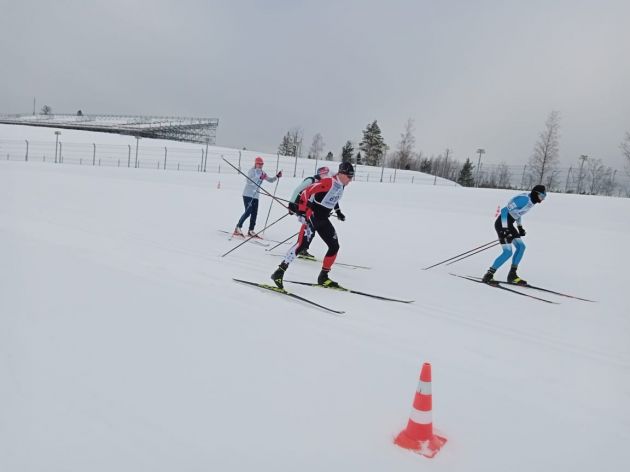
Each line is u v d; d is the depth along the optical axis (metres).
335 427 1.91
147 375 2.16
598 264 7.75
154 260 4.98
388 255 7.25
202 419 1.84
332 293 4.53
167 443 1.65
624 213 14.94
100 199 11.35
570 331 4.04
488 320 4.14
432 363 2.84
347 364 2.59
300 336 2.97
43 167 26.08
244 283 4.36
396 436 1.89
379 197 18.45
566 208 15.73
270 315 3.39
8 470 1.42
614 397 2.65
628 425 2.28
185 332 2.77
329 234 4.63
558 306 4.96
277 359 2.53
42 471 1.43
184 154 44.81
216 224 8.92
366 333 3.29
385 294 4.80
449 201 17.62
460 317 4.14
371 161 63.66
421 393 1.85
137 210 9.84
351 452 1.74
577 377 2.94
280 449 1.70
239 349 2.60
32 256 4.32
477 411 2.24
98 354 2.32
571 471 1.80
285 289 4.46
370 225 10.65
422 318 3.95
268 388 2.17
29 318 2.70
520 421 2.18
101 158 39.50
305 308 3.79
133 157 41.03
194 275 4.48
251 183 7.43
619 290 6.02
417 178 42.09
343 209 13.65
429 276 5.93
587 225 13.02
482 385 2.58
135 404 1.89
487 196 19.27
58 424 1.69
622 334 4.07
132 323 2.81
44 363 2.16
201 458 1.59
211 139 89.00
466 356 3.08
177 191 15.48
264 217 10.66
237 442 1.71
